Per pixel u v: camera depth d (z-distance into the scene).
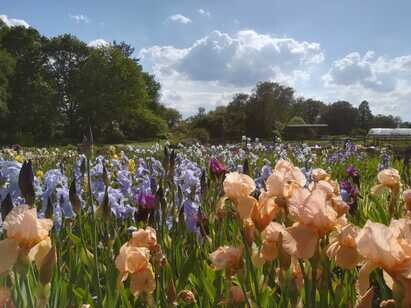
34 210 2.18
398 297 1.84
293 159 18.05
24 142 70.44
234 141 51.53
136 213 4.50
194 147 20.42
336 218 2.27
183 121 101.81
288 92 89.62
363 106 118.06
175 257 4.32
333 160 17.80
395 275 1.85
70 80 81.81
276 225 2.44
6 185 5.08
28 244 2.15
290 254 2.19
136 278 2.71
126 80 81.62
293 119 102.69
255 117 84.81
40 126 78.06
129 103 81.00
